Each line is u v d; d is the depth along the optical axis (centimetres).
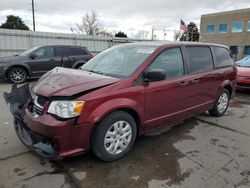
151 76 310
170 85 354
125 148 315
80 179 268
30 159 306
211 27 3806
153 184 263
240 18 3419
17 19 4806
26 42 1566
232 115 533
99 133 282
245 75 762
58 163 298
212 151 347
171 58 369
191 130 429
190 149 351
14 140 361
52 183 259
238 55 3491
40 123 257
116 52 390
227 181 274
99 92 276
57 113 256
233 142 383
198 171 292
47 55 962
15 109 313
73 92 262
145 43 388
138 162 308
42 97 279
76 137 265
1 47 1485
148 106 329
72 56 1009
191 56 409
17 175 272
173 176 280
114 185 259
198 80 410
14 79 906
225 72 489
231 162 317
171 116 373
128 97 301
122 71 331
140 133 336
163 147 354
